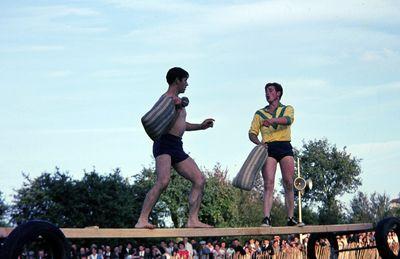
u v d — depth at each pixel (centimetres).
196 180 856
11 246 654
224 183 3512
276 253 1742
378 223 1060
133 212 3098
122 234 775
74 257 1530
